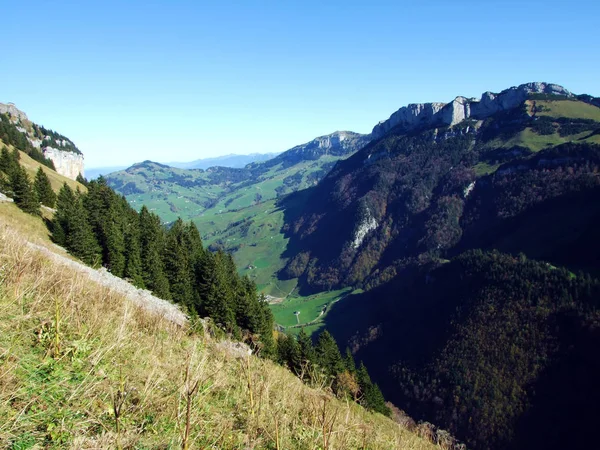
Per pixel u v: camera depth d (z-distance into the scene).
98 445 5.50
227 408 8.45
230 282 52.09
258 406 8.77
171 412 7.09
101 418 6.24
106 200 61.81
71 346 7.91
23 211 47.59
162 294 42.53
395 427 14.80
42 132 178.75
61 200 59.88
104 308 11.98
